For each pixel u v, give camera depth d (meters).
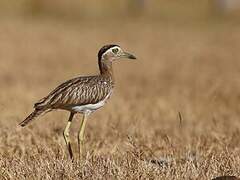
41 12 58.34
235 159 12.79
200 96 24.30
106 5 60.28
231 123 18.80
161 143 15.20
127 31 50.69
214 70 33.62
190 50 42.00
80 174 11.31
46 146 14.00
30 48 40.59
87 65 35.66
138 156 12.97
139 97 24.31
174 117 20.14
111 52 13.92
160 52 41.12
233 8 59.88
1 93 23.62
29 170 11.51
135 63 36.81
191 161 12.15
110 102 22.55
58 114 19.34
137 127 16.98
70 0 59.97
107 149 14.80
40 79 29.72
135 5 60.31
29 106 21.03
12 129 15.66
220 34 50.38
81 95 12.87
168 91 26.36
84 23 54.53
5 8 58.16
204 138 16.00
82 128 13.25
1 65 33.53
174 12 59.88
